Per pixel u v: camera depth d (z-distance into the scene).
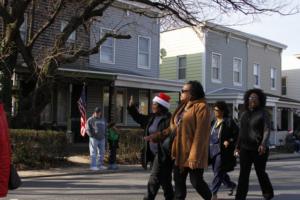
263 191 9.58
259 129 9.10
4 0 18.00
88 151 20.64
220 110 9.91
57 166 16.67
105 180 13.44
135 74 26.30
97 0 17.52
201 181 7.07
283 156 25.75
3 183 4.41
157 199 9.84
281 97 37.28
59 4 18.27
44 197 10.00
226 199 10.15
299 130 32.22
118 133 17.19
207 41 32.22
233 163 9.80
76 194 10.52
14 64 18.53
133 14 27.22
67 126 23.14
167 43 34.50
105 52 26.12
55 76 20.05
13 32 17.45
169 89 26.25
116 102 26.59
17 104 19.78
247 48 35.56
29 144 16.02
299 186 12.39
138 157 19.34
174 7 18.11
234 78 34.50
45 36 22.75
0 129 4.43
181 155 7.14
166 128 7.77
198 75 32.53
